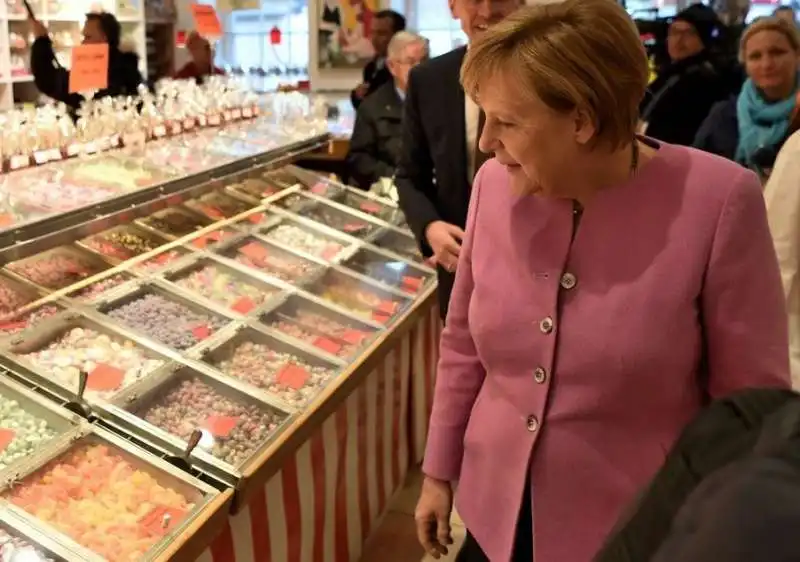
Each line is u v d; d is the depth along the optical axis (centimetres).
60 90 406
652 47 480
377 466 263
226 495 153
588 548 119
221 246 264
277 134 347
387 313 252
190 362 195
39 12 601
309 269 266
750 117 321
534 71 101
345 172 475
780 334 111
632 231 112
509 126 107
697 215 110
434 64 225
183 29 720
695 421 69
